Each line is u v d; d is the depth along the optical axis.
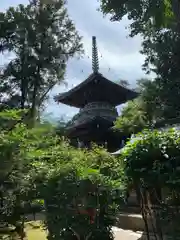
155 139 4.12
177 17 14.91
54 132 6.36
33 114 5.52
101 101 27.33
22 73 27.64
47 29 28.00
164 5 15.02
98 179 4.67
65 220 4.57
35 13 27.61
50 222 4.82
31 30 27.12
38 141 5.27
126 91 26.05
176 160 3.79
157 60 21.59
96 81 25.52
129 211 8.92
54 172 4.81
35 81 28.52
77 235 4.55
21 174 4.63
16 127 4.79
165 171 3.79
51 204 4.75
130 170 4.16
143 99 20.73
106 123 25.44
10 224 5.01
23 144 4.71
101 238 4.62
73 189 4.53
